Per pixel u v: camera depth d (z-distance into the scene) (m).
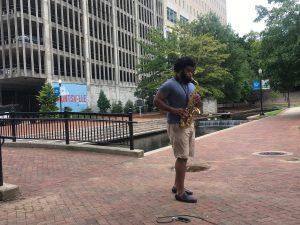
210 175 7.43
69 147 11.70
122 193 6.22
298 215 4.78
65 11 45.66
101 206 5.48
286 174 7.25
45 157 10.34
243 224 4.50
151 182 7.00
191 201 5.47
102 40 52.88
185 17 83.19
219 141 13.27
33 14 41.00
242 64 50.66
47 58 41.75
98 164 9.15
